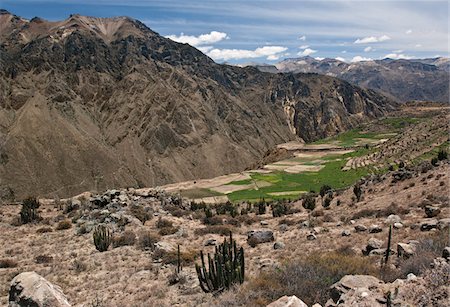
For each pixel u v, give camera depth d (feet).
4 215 174.50
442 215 97.19
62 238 124.67
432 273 36.11
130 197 179.11
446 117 374.43
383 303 33.71
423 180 152.05
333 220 131.13
